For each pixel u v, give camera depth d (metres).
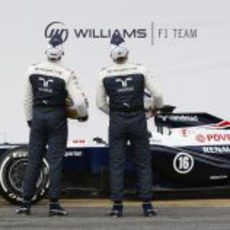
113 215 27.70
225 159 33.28
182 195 34.59
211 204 31.97
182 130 33.50
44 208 30.42
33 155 28.25
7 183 31.11
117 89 27.75
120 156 27.97
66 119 28.39
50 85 27.86
